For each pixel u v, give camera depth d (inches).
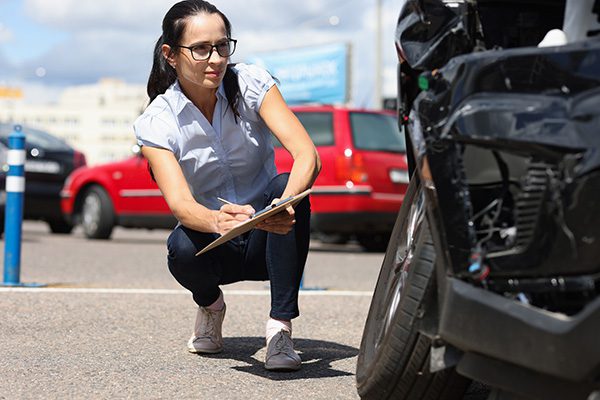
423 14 114.0
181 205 141.7
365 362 126.1
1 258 357.4
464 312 95.7
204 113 152.3
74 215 513.7
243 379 149.8
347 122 431.2
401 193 432.5
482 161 96.9
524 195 93.0
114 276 303.6
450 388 113.3
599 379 86.5
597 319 84.4
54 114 4936.0
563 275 90.8
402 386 114.7
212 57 144.7
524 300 92.7
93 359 162.9
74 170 542.3
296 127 149.5
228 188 156.8
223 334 190.5
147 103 157.4
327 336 190.7
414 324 110.6
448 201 98.7
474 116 96.8
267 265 155.3
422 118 103.0
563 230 89.8
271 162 160.6
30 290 247.9
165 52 148.4
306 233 153.5
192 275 156.8
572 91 91.4
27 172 527.5
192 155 152.6
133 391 140.7
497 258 94.6
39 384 144.1
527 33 121.5
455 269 97.6
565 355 86.4
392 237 138.8
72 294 241.3
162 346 175.8
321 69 960.9
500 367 95.4
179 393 140.0
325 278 311.3
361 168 424.8
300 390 142.8
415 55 113.7
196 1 146.1
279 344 155.5
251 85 151.7
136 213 487.5
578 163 88.7
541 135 91.5
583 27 104.3
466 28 113.9
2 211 481.1
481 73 97.6
